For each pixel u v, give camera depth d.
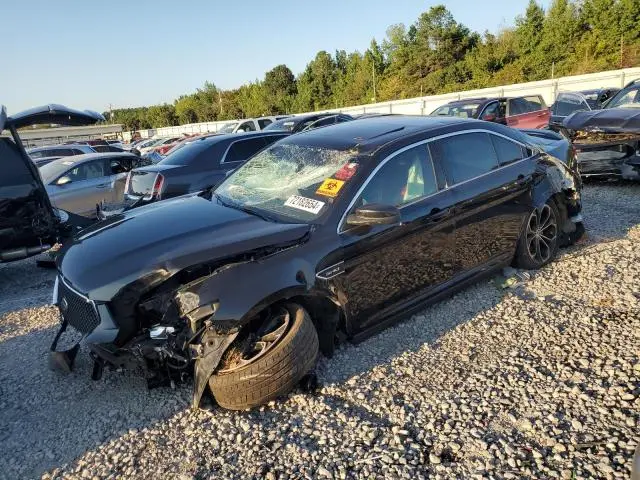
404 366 3.45
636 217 6.31
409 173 3.89
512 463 2.52
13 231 6.47
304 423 2.94
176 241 3.20
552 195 4.99
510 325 3.89
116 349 2.99
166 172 7.50
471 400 3.03
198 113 104.62
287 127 15.31
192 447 2.82
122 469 2.70
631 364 3.23
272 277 3.04
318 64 75.69
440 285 4.10
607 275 4.63
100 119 7.42
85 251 3.32
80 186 9.83
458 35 61.03
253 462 2.66
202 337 2.88
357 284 3.50
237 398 2.95
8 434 3.10
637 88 8.91
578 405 2.90
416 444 2.70
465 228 4.18
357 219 3.39
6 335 4.61
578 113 8.70
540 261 4.92
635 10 42.75
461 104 15.09
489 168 4.49
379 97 65.19
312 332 3.12
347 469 2.56
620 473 2.39
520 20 51.56
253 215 3.64
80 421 3.16
